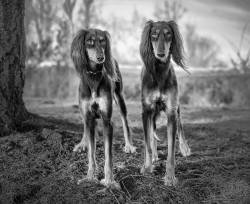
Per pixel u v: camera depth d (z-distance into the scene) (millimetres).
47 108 9922
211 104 12523
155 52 5148
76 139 6250
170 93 5316
